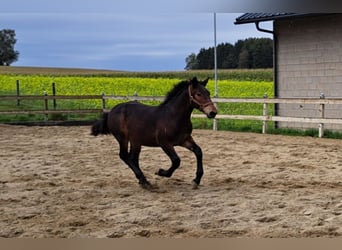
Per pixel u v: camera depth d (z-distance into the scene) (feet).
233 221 17.02
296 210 18.33
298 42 46.80
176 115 21.68
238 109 69.67
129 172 27.02
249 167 27.89
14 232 16.01
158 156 32.45
